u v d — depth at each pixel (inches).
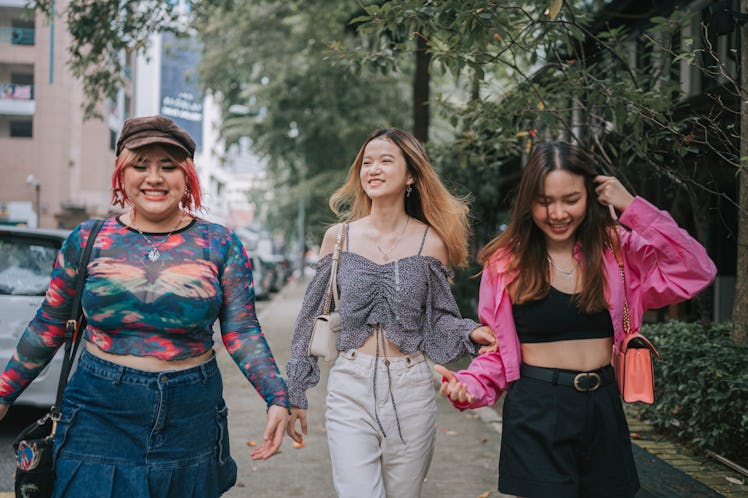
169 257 90.9
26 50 1182.9
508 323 105.7
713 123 190.9
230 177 3417.8
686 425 205.9
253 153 957.8
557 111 221.3
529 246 104.8
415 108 434.6
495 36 209.8
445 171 458.6
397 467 113.0
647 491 165.3
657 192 338.3
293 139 925.8
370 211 128.0
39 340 93.7
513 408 104.7
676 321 258.5
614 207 106.4
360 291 114.2
